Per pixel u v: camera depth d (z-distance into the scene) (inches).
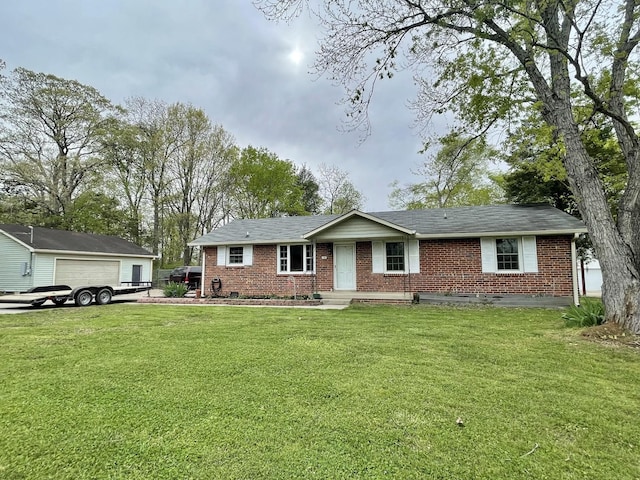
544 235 478.6
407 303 491.5
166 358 202.8
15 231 743.1
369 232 526.9
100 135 1045.8
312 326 308.8
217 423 119.6
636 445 107.1
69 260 764.0
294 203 1398.9
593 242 278.1
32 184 967.6
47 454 100.7
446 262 520.7
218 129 1209.4
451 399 140.6
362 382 160.2
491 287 496.7
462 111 389.4
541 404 136.2
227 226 732.7
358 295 531.8
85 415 126.2
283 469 93.2
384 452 101.8
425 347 228.7
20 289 698.8
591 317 283.7
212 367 184.2
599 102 269.4
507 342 243.6
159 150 1125.7
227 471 92.3
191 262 1288.1
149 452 101.6
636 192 269.9
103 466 94.9
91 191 1045.8
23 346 236.4
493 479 89.5
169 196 1160.2
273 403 136.6
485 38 299.6
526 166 624.7
